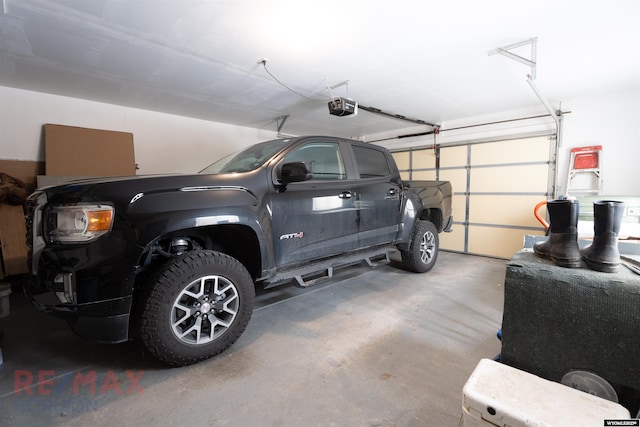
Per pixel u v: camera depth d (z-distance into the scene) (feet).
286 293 11.32
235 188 7.14
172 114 18.02
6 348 7.40
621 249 4.62
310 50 10.04
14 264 12.98
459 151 20.53
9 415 5.12
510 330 4.02
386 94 14.85
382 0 7.42
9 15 7.93
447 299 10.58
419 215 13.51
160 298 5.93
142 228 5.73
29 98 13.69
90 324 5.56
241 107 16.75
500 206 18.86
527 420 2.87
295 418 4.99
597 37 9.32
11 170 13.32
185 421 4.96
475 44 9.71
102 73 11.83
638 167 14.20
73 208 5.53
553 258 3.97
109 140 15.52
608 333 3.37
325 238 9.18
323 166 9.61
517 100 16.07
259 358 6.83
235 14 7.97
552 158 16.79
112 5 7.55
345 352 7.07
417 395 5.54
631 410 3.32
